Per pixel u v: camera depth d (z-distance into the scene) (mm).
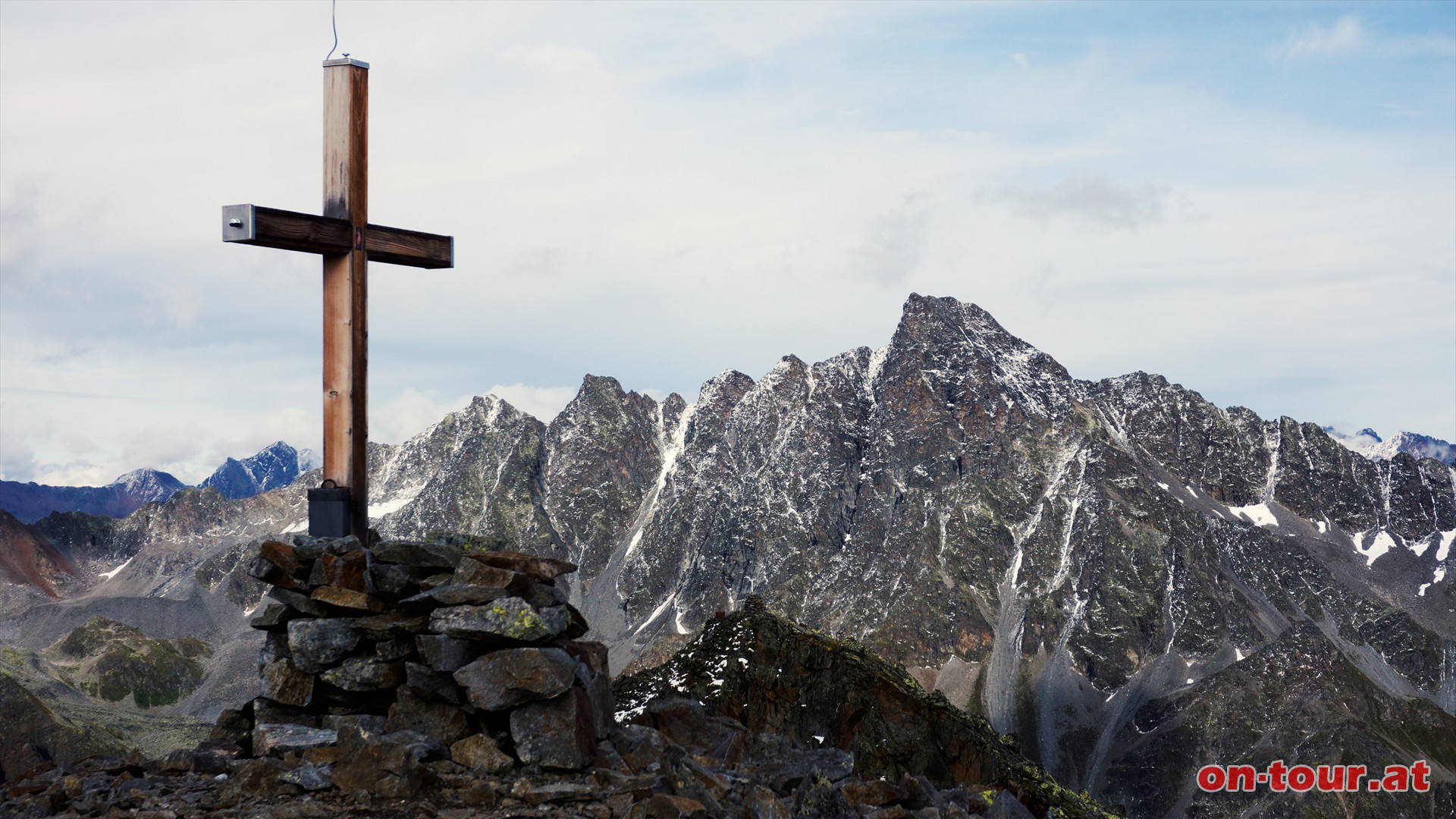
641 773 10375
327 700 10805
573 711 10234
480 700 10086
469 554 11359
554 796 9523
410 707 10461
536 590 11203
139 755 10586
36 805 9406
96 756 10555
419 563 11047
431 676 10484
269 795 9461
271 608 11047
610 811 9398
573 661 10570
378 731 10359
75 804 9289
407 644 10789
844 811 11117
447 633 10461
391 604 11055
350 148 12469
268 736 10312
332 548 11297
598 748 10531
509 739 10320
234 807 9234
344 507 12219
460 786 9672
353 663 10680
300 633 10680
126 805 9289
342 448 12367
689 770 10641
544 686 10102
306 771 9625
